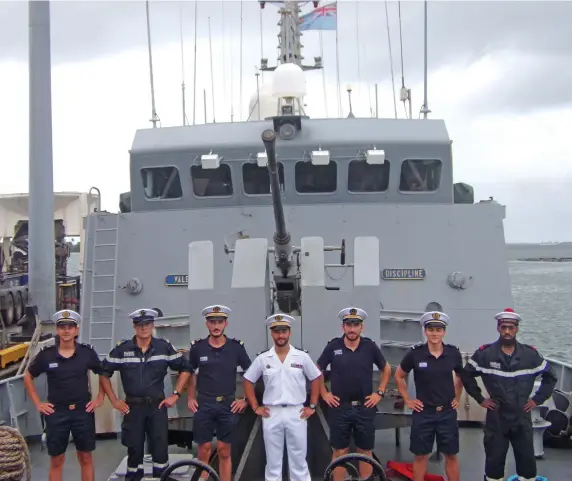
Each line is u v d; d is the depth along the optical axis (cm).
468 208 939
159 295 947
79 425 652
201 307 736
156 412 653
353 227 946
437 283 929
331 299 727
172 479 672
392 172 955
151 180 980
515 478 691
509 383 645
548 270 10544
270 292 790
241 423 725
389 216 944
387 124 966
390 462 752
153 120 1141
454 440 648
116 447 856
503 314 648
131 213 965
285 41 1220
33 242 1220
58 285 1689
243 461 685
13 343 1312
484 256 932
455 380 688
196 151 963
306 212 952
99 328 943
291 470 646
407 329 793
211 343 659
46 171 1206
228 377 653
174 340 815
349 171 959
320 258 739
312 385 652
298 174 961
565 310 4350
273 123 963
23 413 885
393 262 934
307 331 729
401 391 663
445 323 648
